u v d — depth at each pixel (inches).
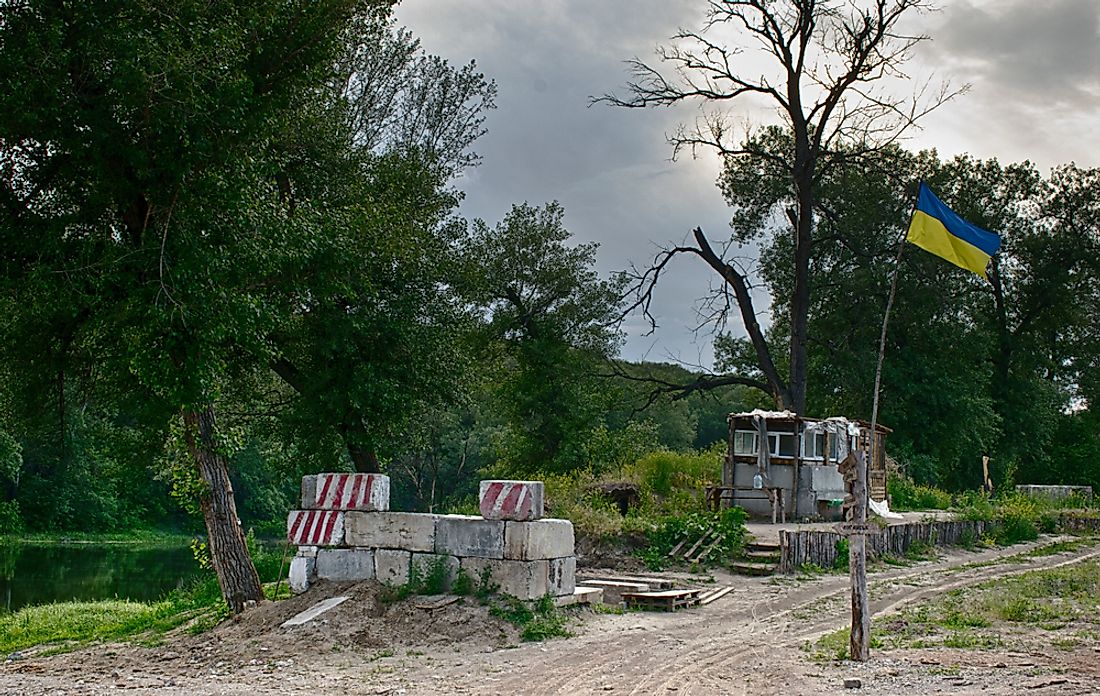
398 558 606.2
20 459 2298.2
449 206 1105.4
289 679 450.6
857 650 461.7
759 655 487.5
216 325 617.6
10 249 629.6
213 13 631.2
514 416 1775.3
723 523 895.1
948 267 1819.6
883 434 1243.2
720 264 1606.8
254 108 645.3
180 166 612.7
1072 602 669.3
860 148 1512.1
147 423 790.5
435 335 1034.1
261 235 679.1
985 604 645.3
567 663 471.5
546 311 1774.1
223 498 682.2
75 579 1471.5
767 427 1098.1
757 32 1485.0
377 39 1131.3
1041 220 2258.9
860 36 1411.2
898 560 946.1
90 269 617.6
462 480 2800.2
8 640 735.7
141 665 517.0
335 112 953.5
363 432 1015.6
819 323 1863.9
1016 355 2199.8
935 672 429.7
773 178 1768.0
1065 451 2329.0
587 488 1195.9
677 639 540.1
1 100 564.1
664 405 1813.5
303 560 634.8
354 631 539.5
